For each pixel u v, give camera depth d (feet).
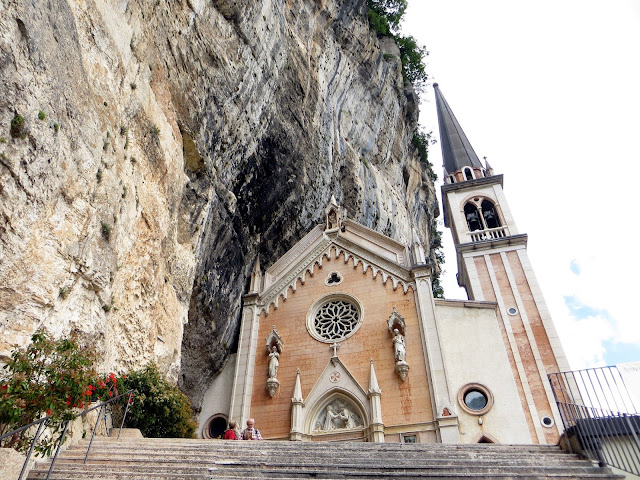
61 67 31.32
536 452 31.09
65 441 29.04
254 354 80.33
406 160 150.61
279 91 78.33
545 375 74.84
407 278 83.10
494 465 27.76
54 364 25.90
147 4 49.34
